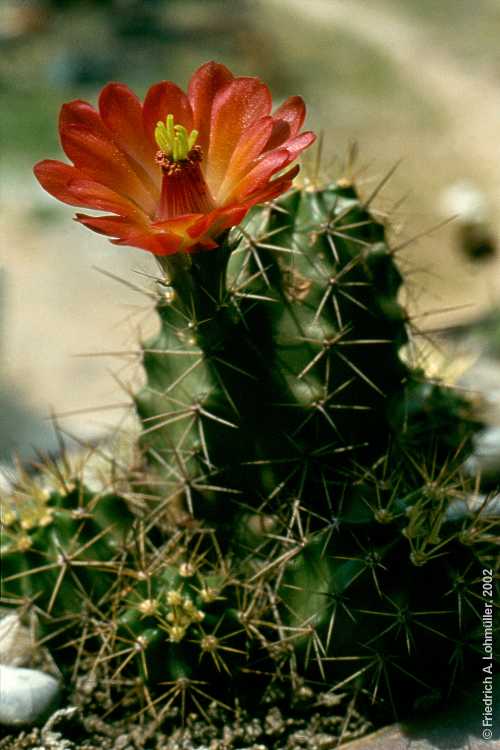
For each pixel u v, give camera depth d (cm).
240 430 40
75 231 154
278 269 40
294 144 36
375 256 41
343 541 39
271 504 41
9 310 133
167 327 41
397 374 41
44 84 233
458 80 231
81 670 42
